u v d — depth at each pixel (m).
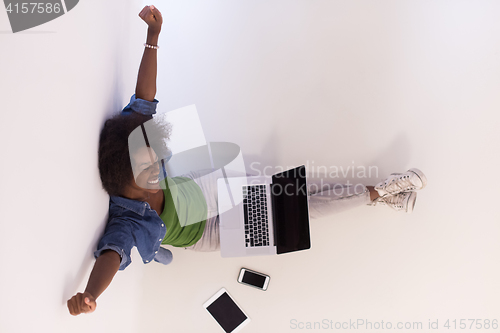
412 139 2.04
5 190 0.75
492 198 1.98
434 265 1.98
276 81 2.12
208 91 2.12
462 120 2.03
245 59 2.13
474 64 2.05
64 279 1.03
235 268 2.03
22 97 0.80
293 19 2.15
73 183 1.06
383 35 2.11
